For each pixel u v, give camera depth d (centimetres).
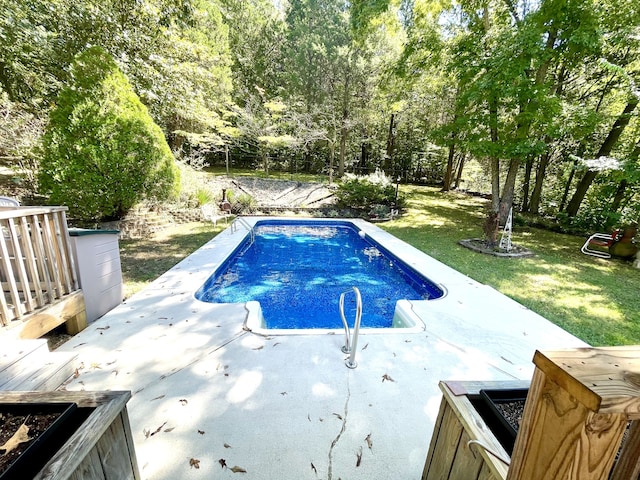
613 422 59
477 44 673
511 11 677
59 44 717
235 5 1584
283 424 176
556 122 620
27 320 219
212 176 1215
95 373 213
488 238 671
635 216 800
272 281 515
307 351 249
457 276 469
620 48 692
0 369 167
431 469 130
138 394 194
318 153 1777
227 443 162
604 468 62
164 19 820
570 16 571
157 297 342
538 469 68
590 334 318
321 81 1418
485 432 94
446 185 1596
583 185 934
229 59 1351
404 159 1877
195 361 230
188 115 935
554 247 711
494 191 753
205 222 810
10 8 639
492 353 262
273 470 149
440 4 754
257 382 210
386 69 955
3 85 786
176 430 169
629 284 479
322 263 616
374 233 773
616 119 793
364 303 437
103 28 716
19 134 687
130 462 112
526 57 577
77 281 270
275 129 1378
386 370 230
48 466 74
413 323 314
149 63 778
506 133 670
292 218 915
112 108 562
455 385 116
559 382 62
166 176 659
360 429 175
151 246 579
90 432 85
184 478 143
